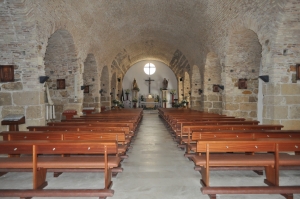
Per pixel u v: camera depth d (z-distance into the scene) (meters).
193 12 11.95
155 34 17.95
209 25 11.66
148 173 5.23
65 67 10.77
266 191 3.86
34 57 7.04
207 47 13.36
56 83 10.87
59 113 10.94
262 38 7.57
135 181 4.75
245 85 10.65
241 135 5.14
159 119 18.03
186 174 5.17
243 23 8.55
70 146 3.97
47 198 4.05
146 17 14.53
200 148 4.02
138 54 23.66
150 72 28.45
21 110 7.17
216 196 4.03
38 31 7.08
